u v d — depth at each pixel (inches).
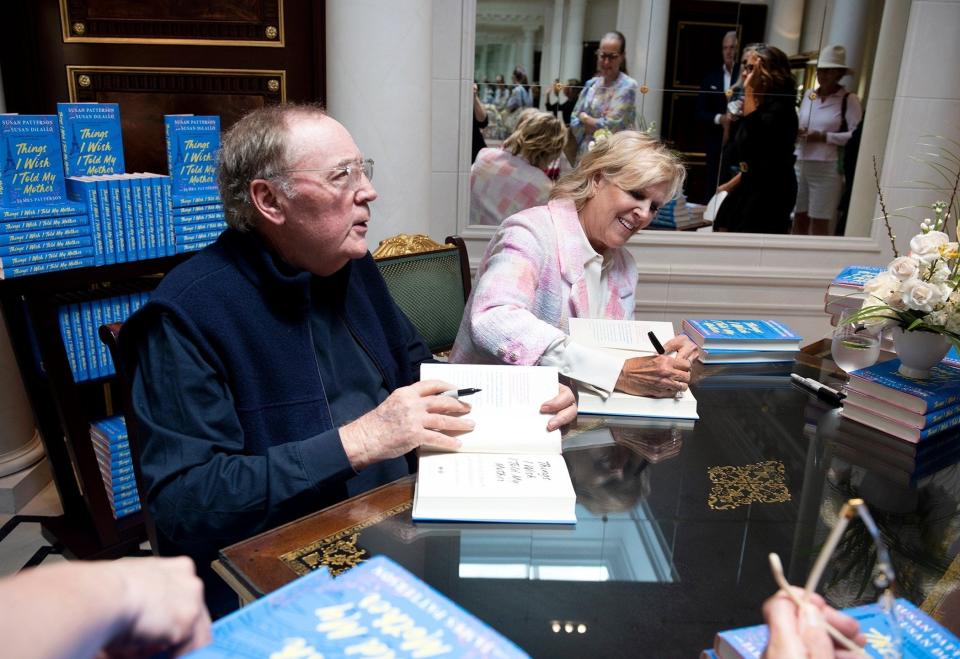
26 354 85.7
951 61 130.1
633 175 69.0
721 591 35.0
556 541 38.7
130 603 16.6
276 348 51.1
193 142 88.4
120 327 52.2
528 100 129.7
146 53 111.7
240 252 51.3
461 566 36.1
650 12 127.0
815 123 133.1
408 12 103.7
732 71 130.6
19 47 107.8
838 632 21.2
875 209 137.5
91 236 82.3
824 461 49.9
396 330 65.4
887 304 55.8
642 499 43.6
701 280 140.0
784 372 68.7
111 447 88.8
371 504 42.0
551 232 72.2
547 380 52.1
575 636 31.4
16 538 93.3
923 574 36.9
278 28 113.3
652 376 55.8
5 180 76.1
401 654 18.9
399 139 107.2
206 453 45.9
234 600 49.4
